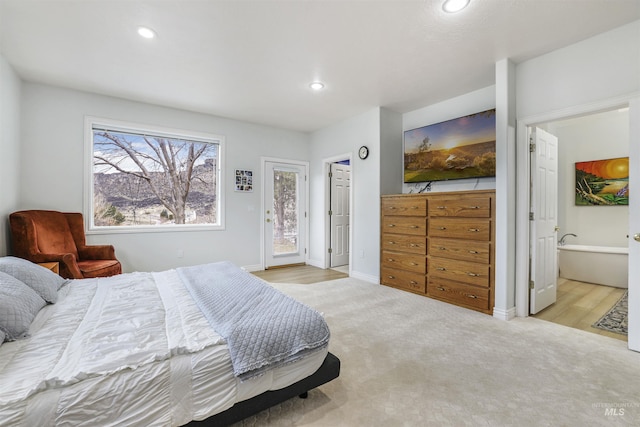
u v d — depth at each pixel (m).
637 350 2.15
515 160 2.87
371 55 2.69
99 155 3.79
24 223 2.73
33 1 1.95
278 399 1.41
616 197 4.29
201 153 4.52
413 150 4.12
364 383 1.77
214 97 3.72
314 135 5.40
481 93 3.47
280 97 3.73
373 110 4.19
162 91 3.52
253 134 4.88
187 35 2.37
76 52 2.62
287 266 5.30
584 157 4.57
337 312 2.98
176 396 1.15
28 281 1.70
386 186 4.18
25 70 2.97
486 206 2.94
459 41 2.46
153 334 1.32
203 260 4.42
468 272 3.09
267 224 5.06
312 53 2.65
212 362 1.22
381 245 4.10
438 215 3.37
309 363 1.48
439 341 2.33
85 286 2.05
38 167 3.28
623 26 2.24
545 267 3.11
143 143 4.08
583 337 2.40
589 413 1.51
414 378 1.82
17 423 0.90
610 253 3.97
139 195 4.07
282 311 1.57
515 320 2.78
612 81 2.29
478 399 1.62
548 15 2.12
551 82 2.63
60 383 0.99
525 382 1.78
